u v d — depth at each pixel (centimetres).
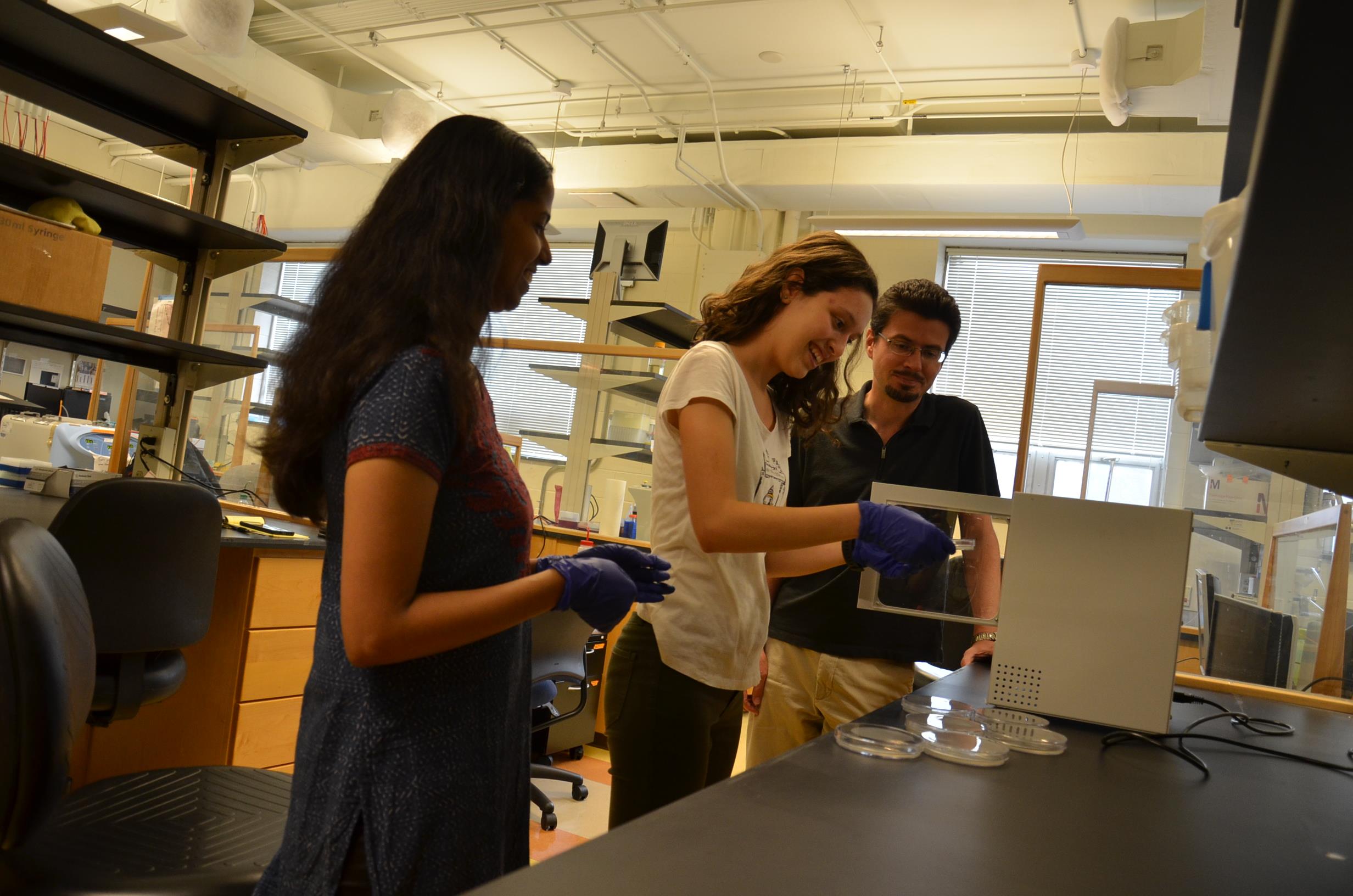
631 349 387
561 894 49
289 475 88
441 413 82
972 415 191
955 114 588
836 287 137
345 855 80
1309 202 36
